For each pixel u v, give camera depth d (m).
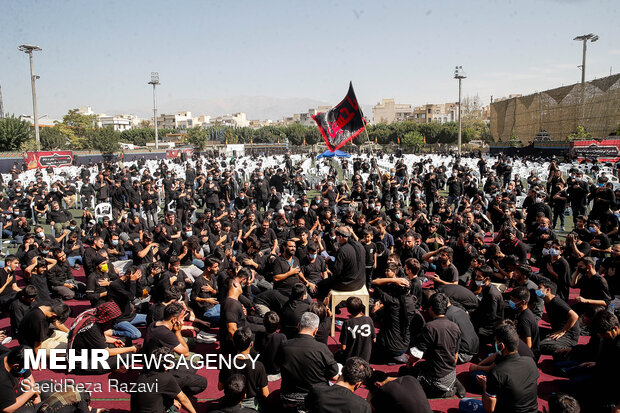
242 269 6.65
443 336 4.96
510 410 4.00
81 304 8.44
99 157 45.38
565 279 7.36
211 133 86.44
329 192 15.36
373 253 8.38
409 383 3.96
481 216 13.03
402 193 17.83
